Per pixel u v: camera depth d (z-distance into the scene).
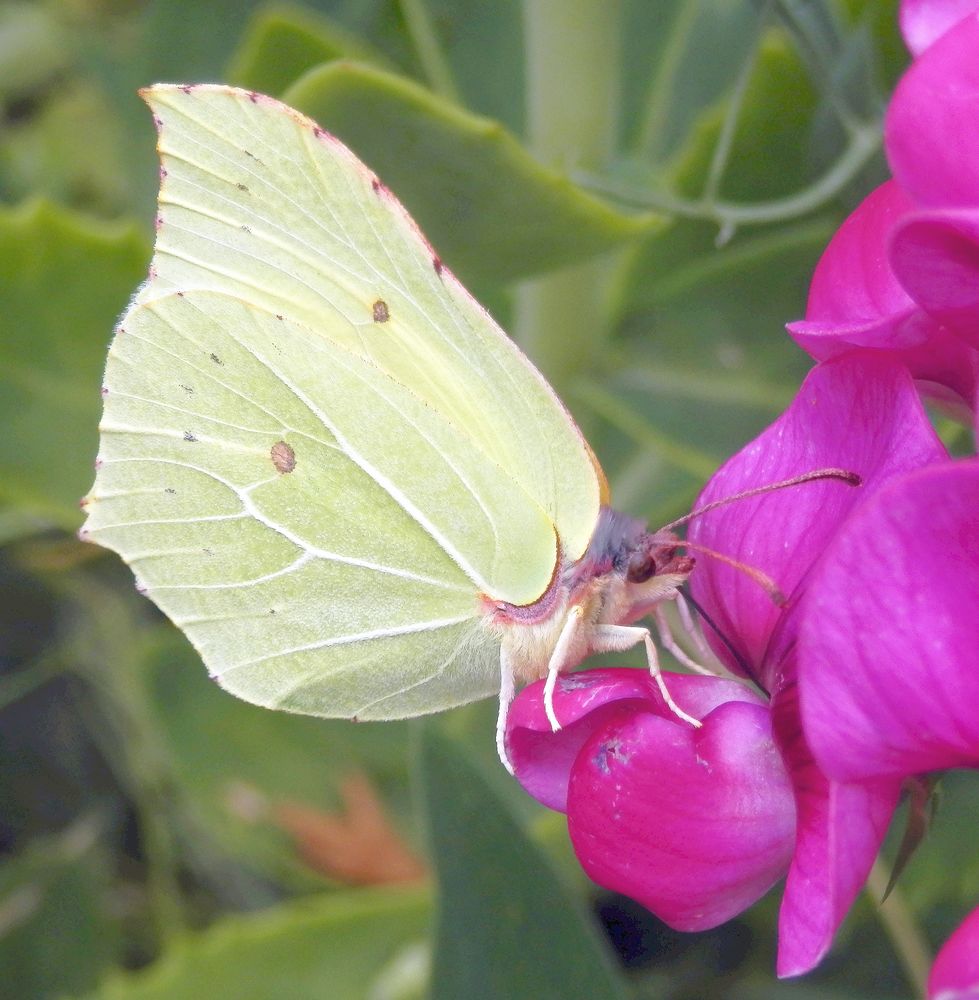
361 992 0.15
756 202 0.15
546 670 0.12
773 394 0.15
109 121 0.18
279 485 0.12
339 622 0.13
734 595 0.11
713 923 0.11
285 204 0.12
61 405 0.15
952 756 0.10
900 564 0.09
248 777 0.16
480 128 0.12
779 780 0.11
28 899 0.16
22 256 0.15
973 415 0.11
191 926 0.17
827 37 0.14
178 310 0.12
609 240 0.13
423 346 0.12
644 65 0.16
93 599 0.18
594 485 0.12
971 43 0.09
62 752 0.18
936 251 0.09
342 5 0.16
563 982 0.13
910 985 0.15
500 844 0.13
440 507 0.12
